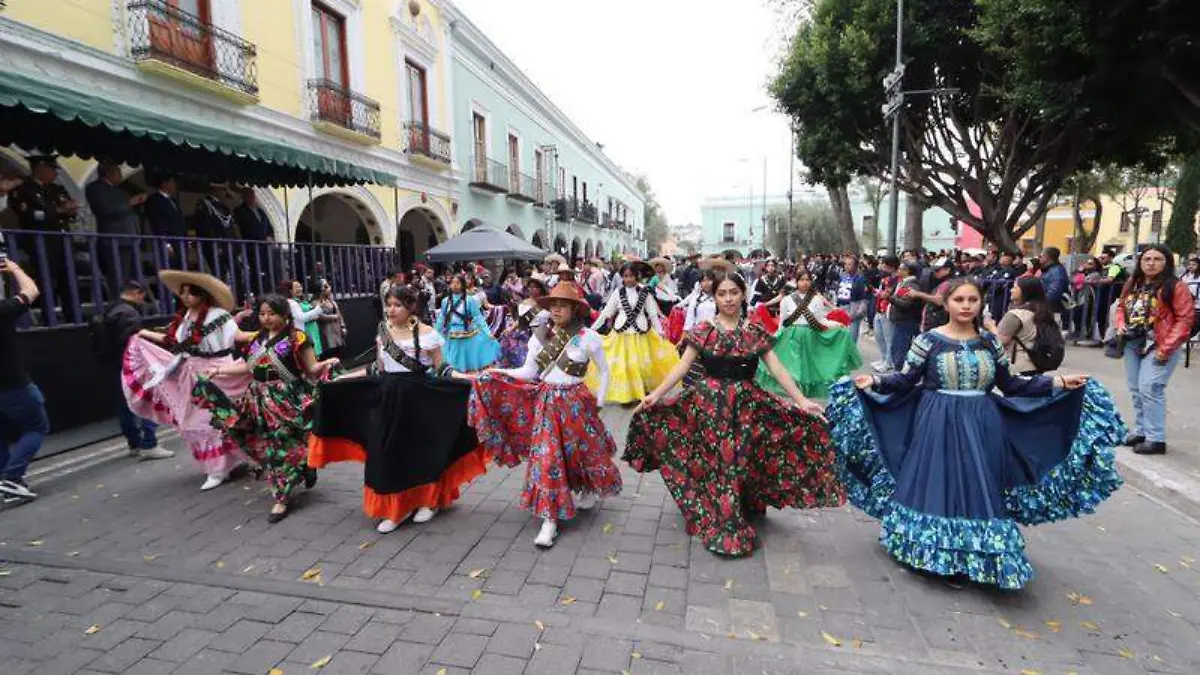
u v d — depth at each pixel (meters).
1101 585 3.33
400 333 4.07
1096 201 28.39
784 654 2.74
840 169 17.25
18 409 4.53
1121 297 5.36
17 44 7.08
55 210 6.81
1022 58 10.77
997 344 3.28
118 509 4.43
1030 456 3.30
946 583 3.30
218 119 9.95
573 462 4.00
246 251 8.54
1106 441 3.12
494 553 3.70
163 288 7.22
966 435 3.21
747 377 3.80
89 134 7.17
